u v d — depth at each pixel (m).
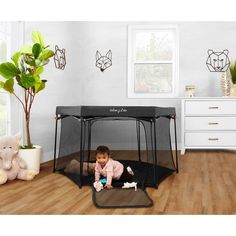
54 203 2.26
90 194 2.50
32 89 3.46
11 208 2.14
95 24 5.24
